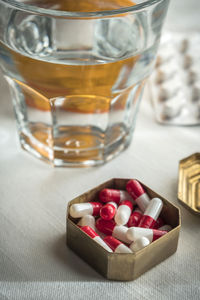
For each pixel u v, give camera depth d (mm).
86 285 298
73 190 347
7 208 334
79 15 308
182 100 403
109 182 328
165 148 376
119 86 336
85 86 329
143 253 291
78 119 347
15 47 327
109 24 343
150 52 341
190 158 355
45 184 350
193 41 449
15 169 359
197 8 490
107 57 346
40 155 366
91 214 318
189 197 339
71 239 307
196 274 304
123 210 314
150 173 359
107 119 348
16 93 354
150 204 317
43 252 312
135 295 294
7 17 322
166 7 332
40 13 310
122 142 370
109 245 302
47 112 346
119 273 296
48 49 347
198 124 392
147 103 409
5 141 377
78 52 352
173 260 310
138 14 319
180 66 427
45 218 330
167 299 293
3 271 302
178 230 302
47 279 300
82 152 358
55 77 324
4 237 318
